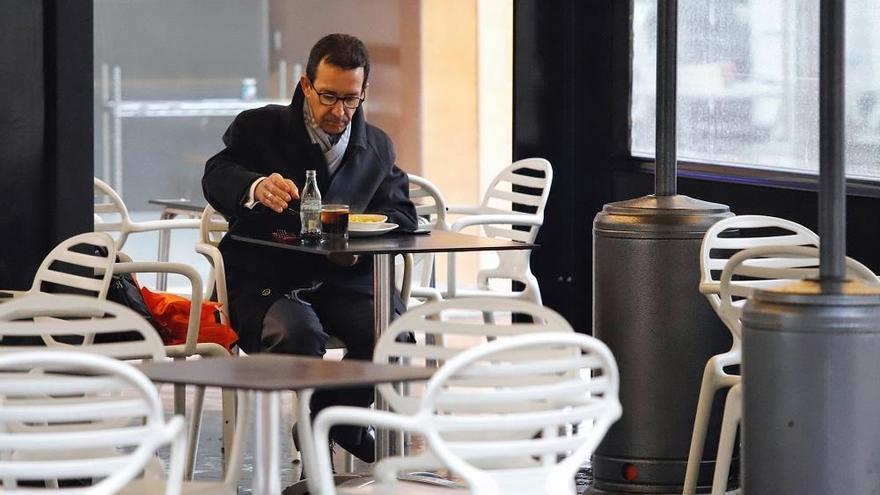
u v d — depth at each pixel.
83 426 9.44
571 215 20.12
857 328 9.84
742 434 10.43
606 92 19.97
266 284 13.77
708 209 13.55
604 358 8.16
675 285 13.39
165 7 21.50
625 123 19.89
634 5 19.81
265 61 21.98
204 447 15.86
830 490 9.92
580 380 8.65
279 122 14.17
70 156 14.26
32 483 13.58
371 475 13.53
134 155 21.50
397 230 13.49
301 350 13.23
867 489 9.94
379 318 13.12
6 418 7.66
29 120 14.09
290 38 22.09
